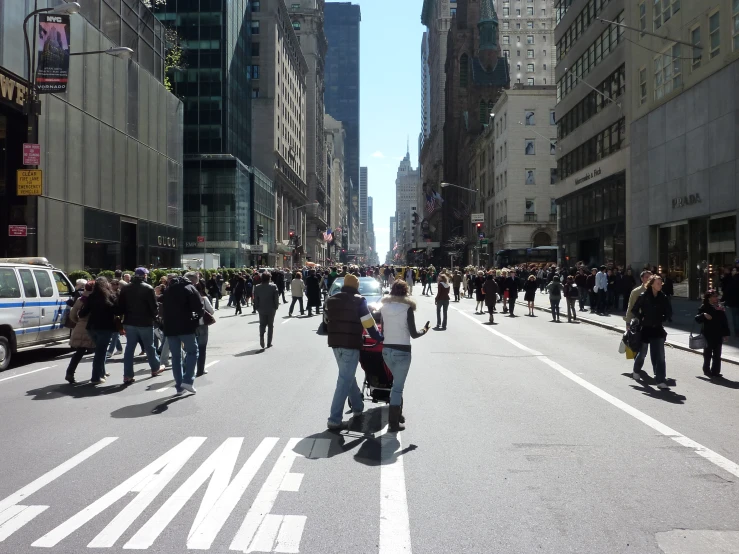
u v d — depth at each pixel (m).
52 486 5.49
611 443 6.88
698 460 6.27
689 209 27.19
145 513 4.85
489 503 5.07
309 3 132.75
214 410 8.54
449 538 4.39
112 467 6.02
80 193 28.41
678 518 4.78
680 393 9.73
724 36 24.14
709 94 25.36
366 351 8.31
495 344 16.20
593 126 40.00
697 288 27.64
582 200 42.94
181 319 9.62
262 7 89.25
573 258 45.22
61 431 7.42
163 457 6.34
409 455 6.41
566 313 26.50
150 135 37.53
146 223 36.78
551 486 5.49
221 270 42.19
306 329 20.52
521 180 69.06
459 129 118.12
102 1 30.86
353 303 7.48
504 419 8.01
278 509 4.92
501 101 72.88
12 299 12.95
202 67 69.31
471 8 121.00
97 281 10.74
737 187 23.31
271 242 87.25
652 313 10.20
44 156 25.31
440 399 9.25
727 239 24.70
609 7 36.62
